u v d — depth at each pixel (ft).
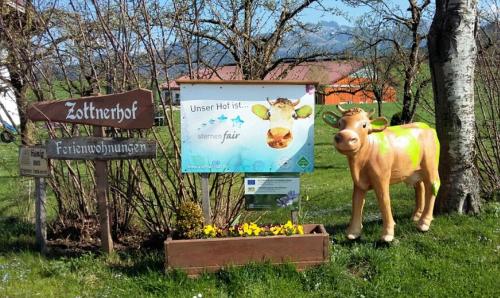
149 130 21.98
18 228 24.93
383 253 19.36
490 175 28.86
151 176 22.44
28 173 20.79
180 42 20.71
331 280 17.47
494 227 22.49
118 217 22.97
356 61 48.11
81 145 19.67
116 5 20.67
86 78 22.04
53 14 21.30
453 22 23.56
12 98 21.71
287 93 18.98
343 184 41.45
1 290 17.15
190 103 18.89
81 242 22.70
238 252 17.87
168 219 21.70
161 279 17.46
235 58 22.30
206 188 19.49
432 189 21.57
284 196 19.49
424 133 21.30
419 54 45.11
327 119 19.57
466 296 16.58
